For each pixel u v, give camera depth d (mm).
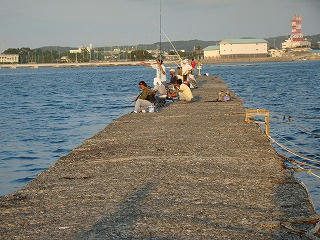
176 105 17781
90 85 58812
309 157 12750
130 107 28328
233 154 8711
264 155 8562
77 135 18031
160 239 4711
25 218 5430
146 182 6848
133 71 132125
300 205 5676
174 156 8602
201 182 6824
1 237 4852
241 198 6027
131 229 4988
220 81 32375
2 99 38656
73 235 4855
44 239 4770
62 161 8523
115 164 8117
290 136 16375
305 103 29094
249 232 4879
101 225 5125
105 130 12203
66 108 29094
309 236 4664
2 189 10305
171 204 5816
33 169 12328
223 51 185750
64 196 6270
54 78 92312
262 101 31031
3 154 14453
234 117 13961
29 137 17766
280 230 4930
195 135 10930
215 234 4832
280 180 6812
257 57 186125
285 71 90562
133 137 10922
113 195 6242
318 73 77062
